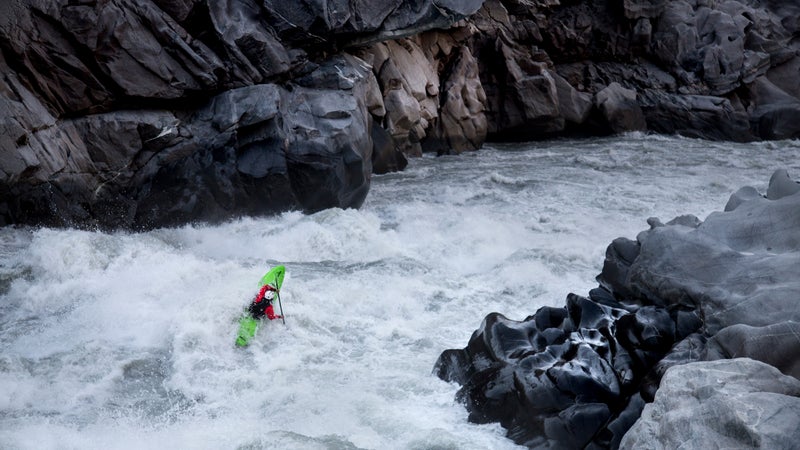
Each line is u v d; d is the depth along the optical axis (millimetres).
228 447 5953
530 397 6066
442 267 11016
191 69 13117
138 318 8516
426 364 7648
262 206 13852
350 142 14453
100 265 10000
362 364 7645
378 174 19391
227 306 8172
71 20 11883
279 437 6051
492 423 6391
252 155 13656
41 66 11789
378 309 9148
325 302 9125
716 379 4852
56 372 7262
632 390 6160
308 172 14000
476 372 6883
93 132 12320
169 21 13008
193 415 6582
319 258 11633
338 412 6590
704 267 7152
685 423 4641
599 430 5703
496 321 7191
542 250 11273
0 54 11438
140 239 11602
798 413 4340
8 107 11242
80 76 12109
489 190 17125
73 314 8719
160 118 12914
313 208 14344
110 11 12211
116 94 12508
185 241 12297
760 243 7238
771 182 8289
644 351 6438
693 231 7664
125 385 7125
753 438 4258
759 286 6520
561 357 6555
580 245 11961
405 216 14477
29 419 6402
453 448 5902
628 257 8344
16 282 9359
